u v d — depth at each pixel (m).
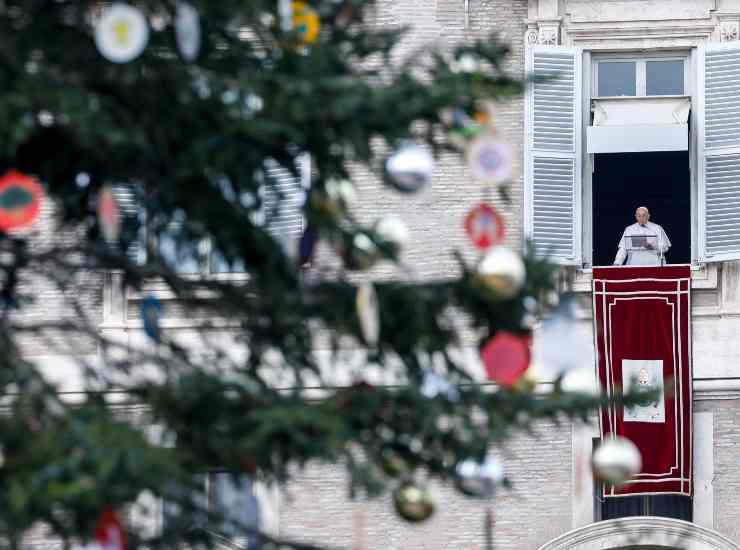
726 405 53.91
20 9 28.44
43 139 28.52
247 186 28.41
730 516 53.53
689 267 53.91
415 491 27.88
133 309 52.12
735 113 54.97
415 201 54.41
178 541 29.45
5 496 23.86
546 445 53.62
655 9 55.31
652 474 53.06
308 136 27.53
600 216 65.12
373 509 53.56
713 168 54.97
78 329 29.86
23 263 30.28
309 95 26.95
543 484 53.56
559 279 29.20
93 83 27.97
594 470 27.97
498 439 27.84
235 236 28.78
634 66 55.78
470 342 43.56
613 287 53.91
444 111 27.77
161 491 25.62
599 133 55.31
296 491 53.50
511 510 53.50
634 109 55.50
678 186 65.00
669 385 30.84
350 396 28.03
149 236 30.42
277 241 29.05
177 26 27.47
